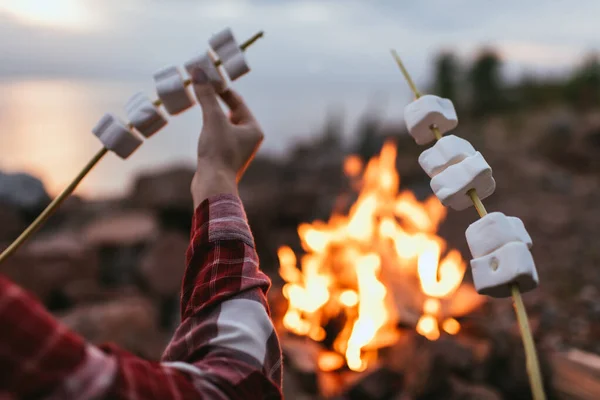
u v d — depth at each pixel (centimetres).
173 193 374
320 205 408
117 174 858
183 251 325
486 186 66
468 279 318
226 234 68
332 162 534
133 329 260
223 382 55
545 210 463
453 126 78
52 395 44
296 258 357
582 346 226
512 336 210
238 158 76
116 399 46
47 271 299
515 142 746
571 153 651
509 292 59
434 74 1073
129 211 375
